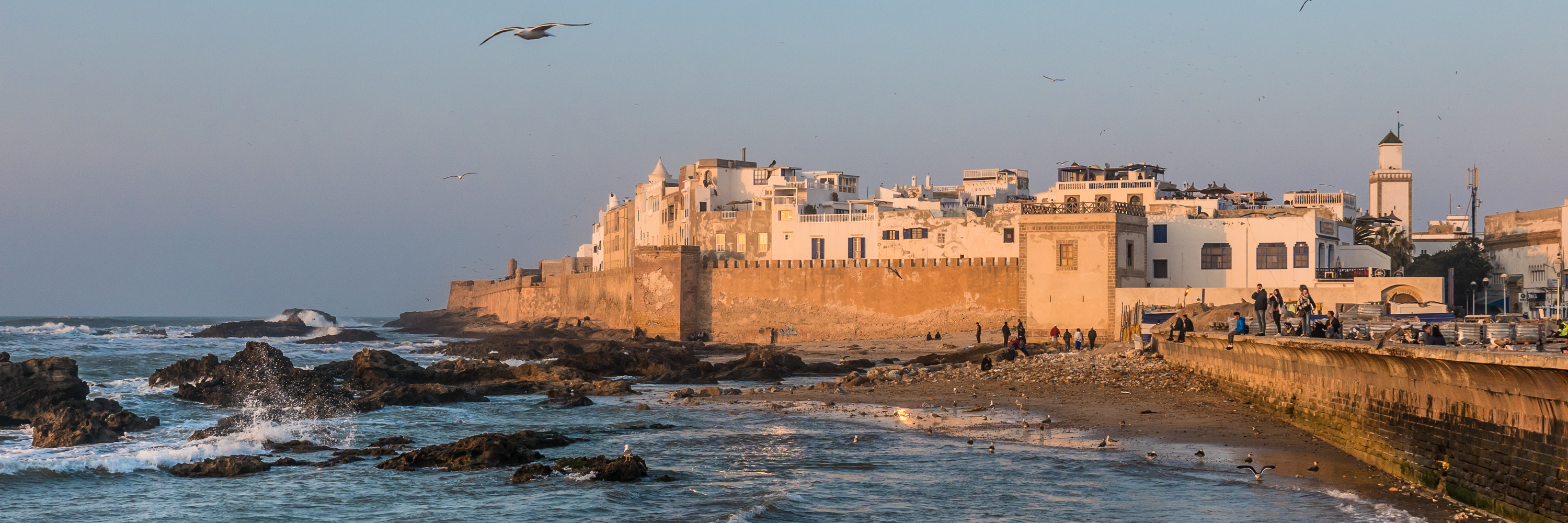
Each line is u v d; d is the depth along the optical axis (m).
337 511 27.86
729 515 26.48
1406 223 123.06
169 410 48.69
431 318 189.25
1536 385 21.12
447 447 34.22
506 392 57.50
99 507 28.48
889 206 113.56
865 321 98.81
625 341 103.81
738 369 68.00
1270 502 26.70
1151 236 84.50
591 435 40.03
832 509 27.41
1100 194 103.25
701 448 36.62
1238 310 62.84
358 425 43.84
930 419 42.28
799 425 41.84
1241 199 108.94
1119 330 78.50
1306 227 80.31
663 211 127.56
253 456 34.75
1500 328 30.20
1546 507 20.97
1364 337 35.69
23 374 43.88
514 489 29.97
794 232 109.94
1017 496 28.39
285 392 51.34
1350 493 26.67
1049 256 81.12
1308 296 38.59
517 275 168.75
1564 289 85.88
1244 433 35.53
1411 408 27.41
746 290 104.00
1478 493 23.77
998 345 75.19
